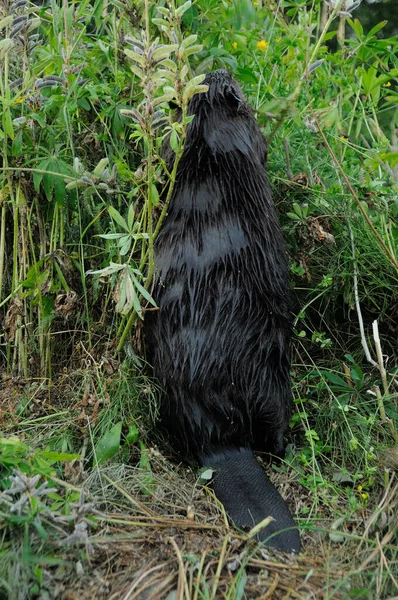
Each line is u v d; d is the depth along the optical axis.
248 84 4.69
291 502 3.27
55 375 3.93
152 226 3.54
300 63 4.25
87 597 2.54
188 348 3.45
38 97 3.78
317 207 4.29
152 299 3.48
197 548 2.77
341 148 4.67
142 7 3.90
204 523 2.99
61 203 3.62
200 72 4.20
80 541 2.63
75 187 3.67
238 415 3.45
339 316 4.39
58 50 3.92
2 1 3.58
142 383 3.65
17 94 3.55
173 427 3.55
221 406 3.43
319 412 3.75
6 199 3.85
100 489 3.12
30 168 3.78
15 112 3.88
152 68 3.08
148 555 2.73
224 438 3.44
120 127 3.91
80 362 3.83
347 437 3.58
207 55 4.25
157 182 3.69
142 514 3.01
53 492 2.78
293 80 4.44
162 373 3.55
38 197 3.85
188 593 2.53
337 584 2.62
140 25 3.95
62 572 2.61
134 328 3.67
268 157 4.37
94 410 3.42
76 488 2.85
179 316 3.48
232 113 3.72
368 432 3.58
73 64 3.98
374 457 3.43
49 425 3.49
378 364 3.70
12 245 4.03
